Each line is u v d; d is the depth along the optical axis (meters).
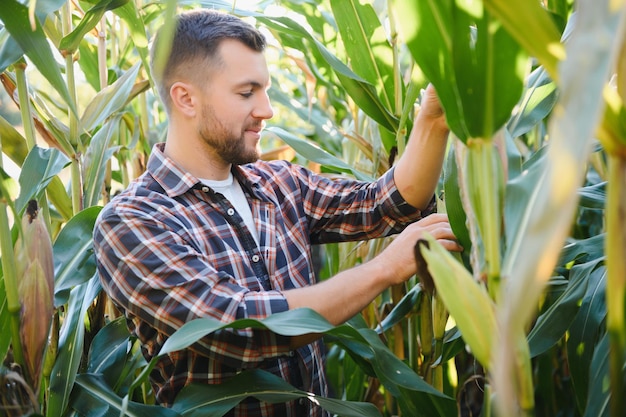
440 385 1.28
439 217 1.10
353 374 1.69
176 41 1.20
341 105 1.97
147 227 1.12
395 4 0.67
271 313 1.04
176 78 1.20
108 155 1.43
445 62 0.68
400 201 1.22
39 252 1.00
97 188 1.39
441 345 1.19
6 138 1.32
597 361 0.85
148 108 1.92
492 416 0.79
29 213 1.01
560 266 1.25
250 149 1.22
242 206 1.25
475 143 0.69
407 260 1.05
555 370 1.53
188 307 1.06
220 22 1.19
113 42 1.74
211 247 1.17
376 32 1.31
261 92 1.22
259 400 1.10
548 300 1.22
